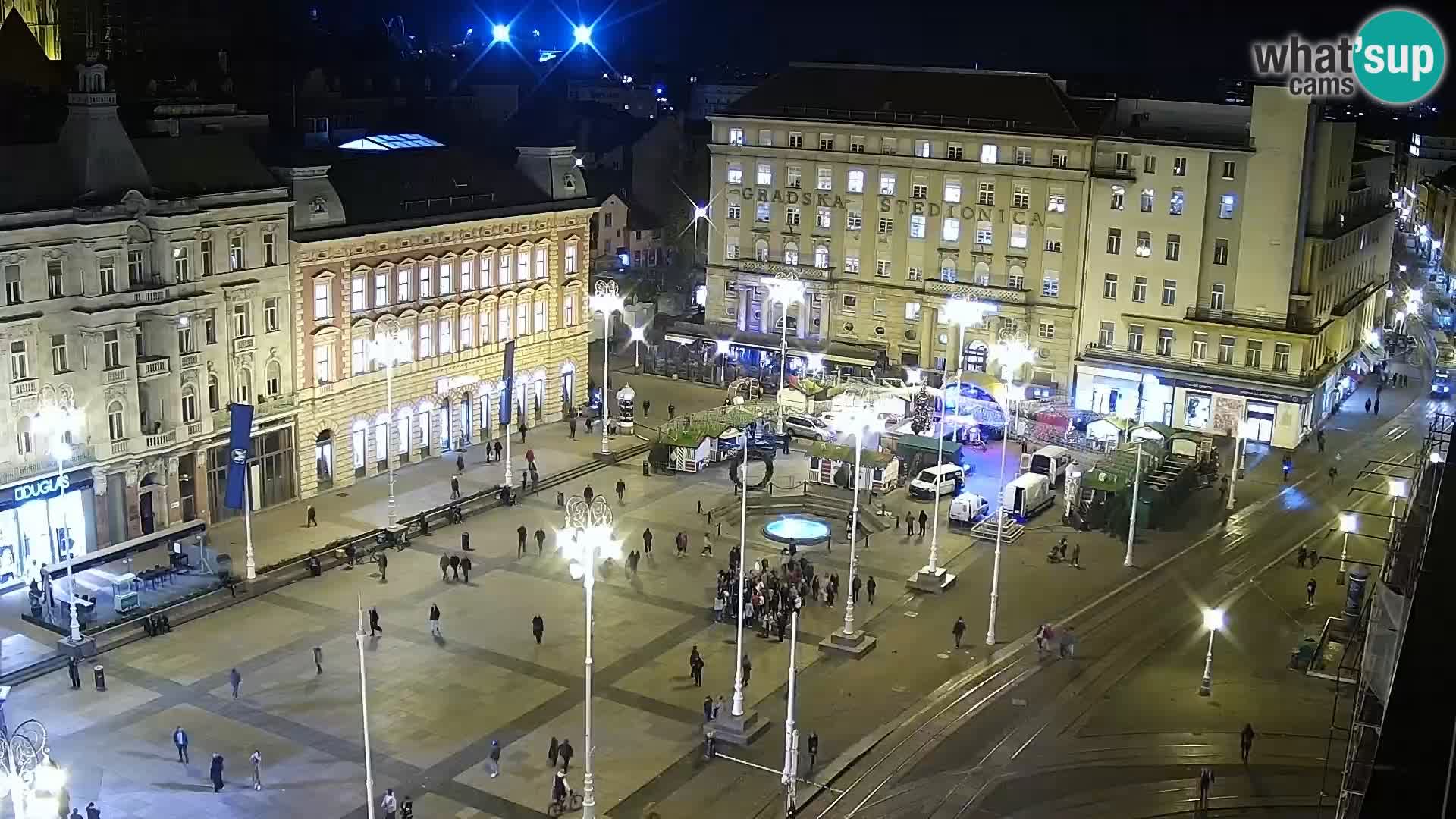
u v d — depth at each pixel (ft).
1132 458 338.75
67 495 265.13
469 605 262.88
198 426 289.53
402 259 337.72
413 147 384.06
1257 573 291.58
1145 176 393.70
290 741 205.57
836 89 448.24
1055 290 412.77
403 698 221.46
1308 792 196.03
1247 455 379.76
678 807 190.08
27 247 249.96
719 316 468.75
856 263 442.09
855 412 254.06
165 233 274.16
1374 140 589.32
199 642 241.55
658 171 579.89
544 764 200.85
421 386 350.64
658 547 299.38
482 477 342.64
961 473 343.67
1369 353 458.50
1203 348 394.73
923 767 203.72
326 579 274.36
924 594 276.41
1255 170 378.32
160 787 190.39
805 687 231.50
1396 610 159.12
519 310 379.14
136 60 435.12
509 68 654.12
